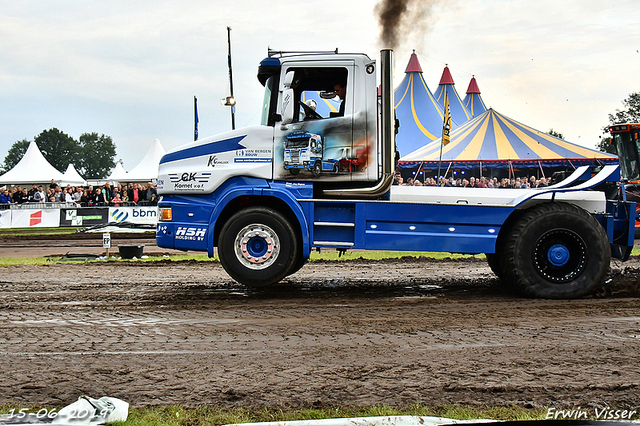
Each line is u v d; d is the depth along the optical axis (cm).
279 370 411
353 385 379
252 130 696
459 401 352
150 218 2097
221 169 698
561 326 543
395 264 1032
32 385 381
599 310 614
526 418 327
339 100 699
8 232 1930
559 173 874
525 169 2491
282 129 693
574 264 684
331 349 465
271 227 681
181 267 1008
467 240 685
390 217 684
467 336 505
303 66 691
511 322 561
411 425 312
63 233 1858
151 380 392
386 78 684
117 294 724
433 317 585
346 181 690
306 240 682
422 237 684
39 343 486
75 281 837
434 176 2511
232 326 547
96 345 480
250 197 699
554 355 446
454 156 2477
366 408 339
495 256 815
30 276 889
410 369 412
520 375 399
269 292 743
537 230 675
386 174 681
